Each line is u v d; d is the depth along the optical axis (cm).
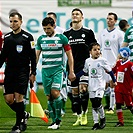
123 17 6012
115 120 3581
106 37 4219
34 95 3014
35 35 6009
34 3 6006
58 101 3142
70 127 3225
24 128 3048
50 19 3133
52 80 3162
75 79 3338
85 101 3325
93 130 3077
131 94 3281
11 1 5978
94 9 6025
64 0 6012
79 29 3475
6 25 5981
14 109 2936
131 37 3728
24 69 2908
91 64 3150
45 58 3172
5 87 2917
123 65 3259
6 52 2911
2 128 3173
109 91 4297
